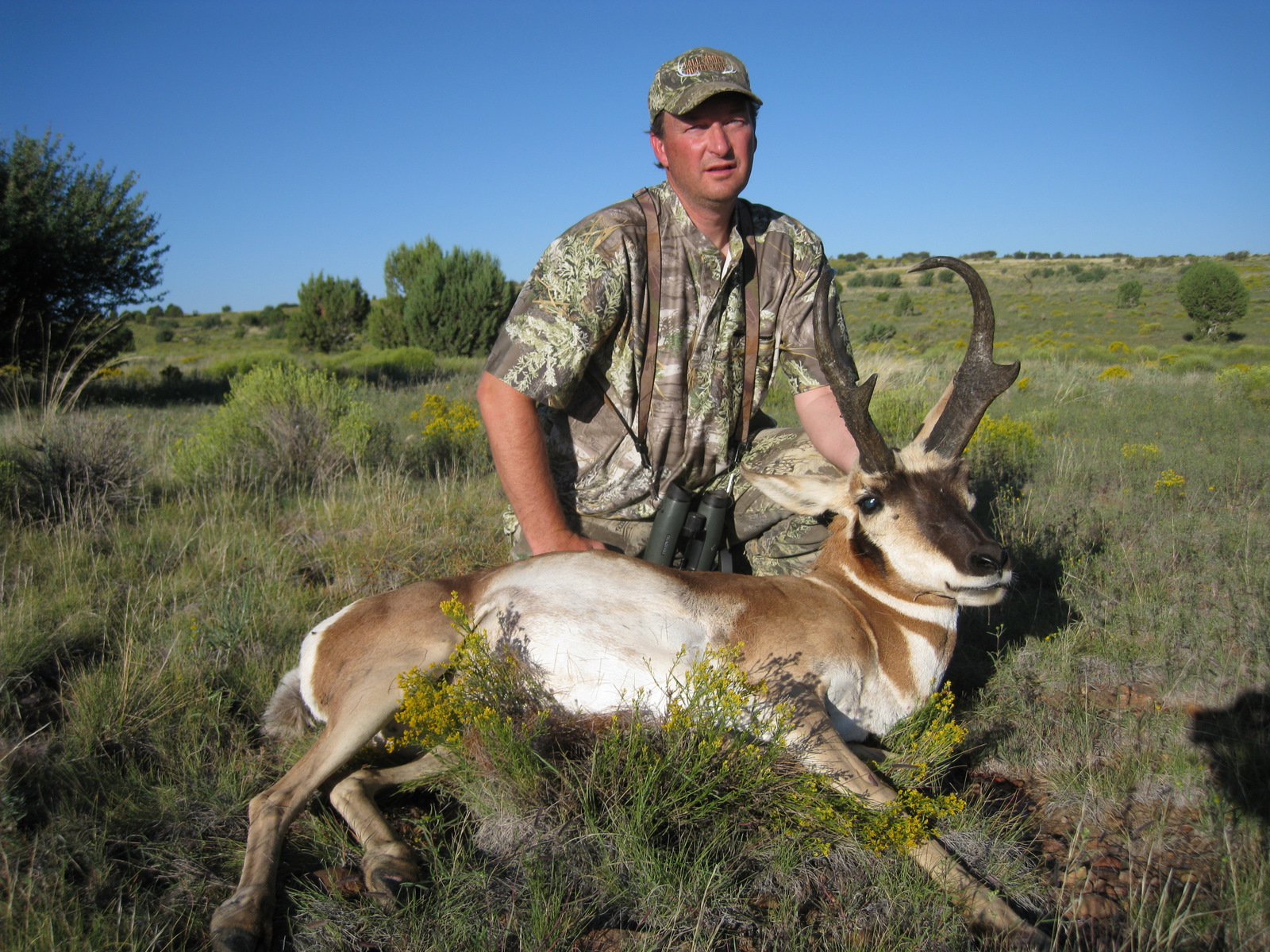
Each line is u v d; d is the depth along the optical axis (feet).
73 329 57.41
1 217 54.13
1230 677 13.43
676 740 9.66
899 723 11.59
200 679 12.54
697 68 12.37
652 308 13.25
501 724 9.86
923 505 11.23
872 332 121.08
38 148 57.67
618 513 14.30
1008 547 18.79
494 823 9.63
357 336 149.59
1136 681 13.73
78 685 12.21
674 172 12.98
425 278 102.42
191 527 20.33
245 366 76.84
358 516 21.33
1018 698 13.07
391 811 10.42
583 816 9.38
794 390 14.49
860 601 11.88
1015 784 11.37
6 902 7.97
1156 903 8.77
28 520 20.17
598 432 14.02
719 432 14.03
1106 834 10.16
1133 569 17.43
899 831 8.85
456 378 63.26
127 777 10.41
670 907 8.31
